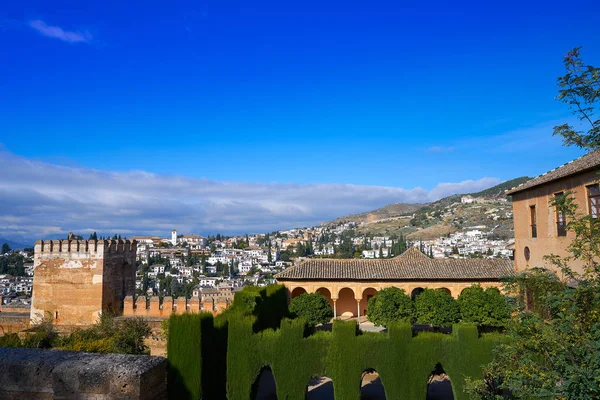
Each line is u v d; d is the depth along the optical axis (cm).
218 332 2255
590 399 946
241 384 2188
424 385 2172
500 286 4141
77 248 3228
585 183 2159
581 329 1069
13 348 1398
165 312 3253
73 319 3175
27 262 19538
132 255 3659
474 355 2144
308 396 2620
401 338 2198
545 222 2648
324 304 3956
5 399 1242
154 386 1340
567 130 1189
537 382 1156
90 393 1238
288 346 2216
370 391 2730
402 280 4347
